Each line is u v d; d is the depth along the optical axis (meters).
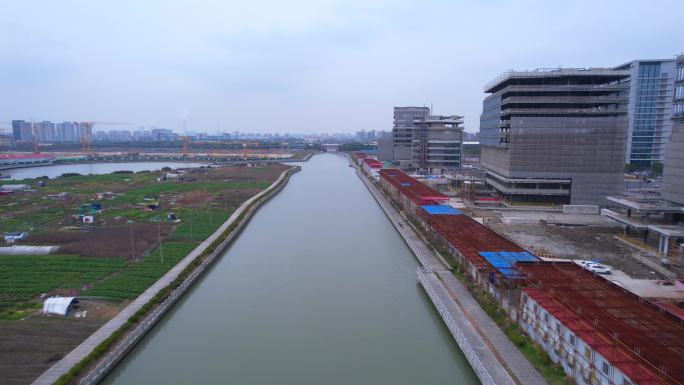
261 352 50.56
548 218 107.19
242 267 80.88
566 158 123.56
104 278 69.81
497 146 142.00
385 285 71.00
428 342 52.50
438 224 88.44
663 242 72.25
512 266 57.25
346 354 49.94
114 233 100.00
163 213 126.38
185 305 63.88
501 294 52.75
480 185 161.62
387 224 118.50
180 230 103.75
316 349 51.03
